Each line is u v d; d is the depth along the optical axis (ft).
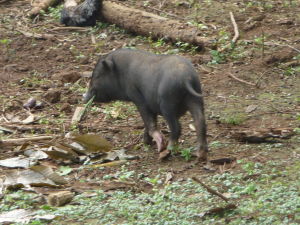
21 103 52.65
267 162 38.96
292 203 33.14
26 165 40.88
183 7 74.08
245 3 74.08
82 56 62.85
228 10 71.97
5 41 64.28
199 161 39.70
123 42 66.13
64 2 76.74
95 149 42.47
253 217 32.17
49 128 47.39
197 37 61.93
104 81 44.52
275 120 46.24
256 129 44.34
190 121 47.39
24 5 80.02
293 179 36.50
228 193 35.24
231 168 38.83
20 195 36.60
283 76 54.54
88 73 58.08
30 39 68.08
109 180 38.68
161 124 47.16
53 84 57.16
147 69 41.50
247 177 37.17
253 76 54.95
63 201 35.53
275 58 57.36
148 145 43.62
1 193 37.14
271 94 51.34
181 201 34.86
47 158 42.04
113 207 34.65
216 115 47.98
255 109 48.55
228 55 59.72
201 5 73.87
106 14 70.08
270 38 63.36
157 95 40.68
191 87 39.04
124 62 43.14
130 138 45.24
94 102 48.29
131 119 48.96
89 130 46.80
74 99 53.26
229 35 64.64
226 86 53.52
